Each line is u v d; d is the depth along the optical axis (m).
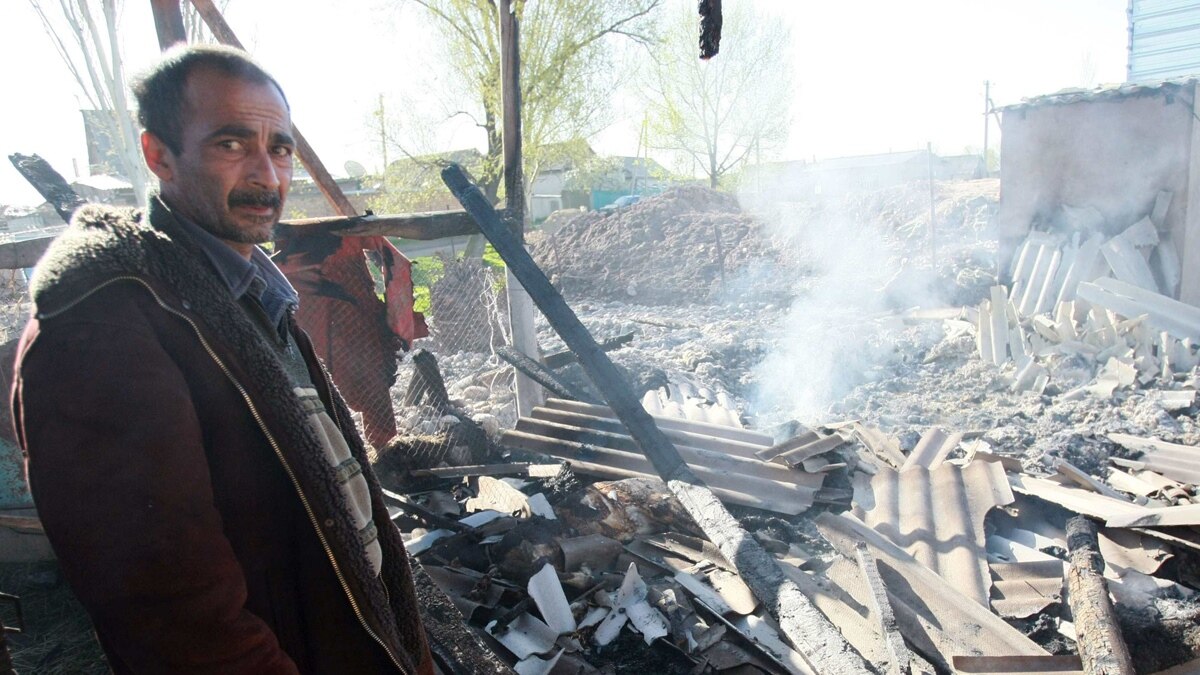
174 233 1.34
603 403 5.63
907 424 6.59
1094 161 9.75
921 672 3.10
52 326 1.11
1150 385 7.18
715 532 3.56
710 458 5.00
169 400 1.13
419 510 4.38
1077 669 3.07
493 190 19.05
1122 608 3.52
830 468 4.87
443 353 9.96
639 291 16.08
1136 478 4.91
